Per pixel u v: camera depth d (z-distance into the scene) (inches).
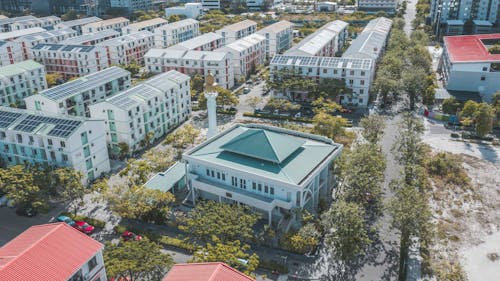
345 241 2464.3
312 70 5506.9
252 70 7116.1
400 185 3154.5
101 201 3422.7
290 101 5546.3
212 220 2630.4
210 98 3924.7
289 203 2891.2
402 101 5634.8
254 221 2669.8
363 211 2679.6
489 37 6875.0
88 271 2137.1
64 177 3161.9
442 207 3277.6
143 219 3105.3
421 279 2539.4
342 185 3267.7
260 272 2615.7
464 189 3516.2
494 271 2613.2
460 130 4697.3
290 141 3336.6
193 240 2827.3
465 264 2669.8
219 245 2365.9
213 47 7568.9
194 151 3412.9
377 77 5644.7
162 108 4650.6
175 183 3491.6
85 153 3602.4
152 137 4419.3
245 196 3034.0
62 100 4507.9
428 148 4217.5
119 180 3764.8
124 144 4099.4
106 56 7121.1
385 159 3609.7
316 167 3112.7
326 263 2691.9
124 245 2375.7
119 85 5428.2
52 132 3476.9
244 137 3344.0
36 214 3260.3
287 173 3004.4
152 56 6318.9
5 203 3390.7
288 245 2755.9
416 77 5265.8
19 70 5639.8
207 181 3282.5
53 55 6820.9
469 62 5310.0
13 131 3607.3
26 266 1929.1
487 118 4293.8
